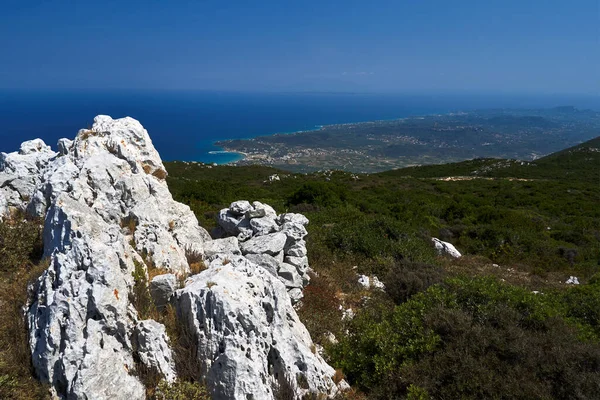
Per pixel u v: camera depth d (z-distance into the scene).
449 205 30.53
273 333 6.44
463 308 8.91
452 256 18.78
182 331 5.93
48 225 7.14
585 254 20.36
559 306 10.05
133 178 8.55
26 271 7.34
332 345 8.49
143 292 6.30
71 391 4.90
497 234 21.67
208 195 24.83
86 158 8.59
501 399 6.29
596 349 7.05
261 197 29.16
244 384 5.32
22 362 5.36
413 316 8.59
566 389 6.36
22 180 10.18
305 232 10.95
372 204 28.55
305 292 10.56
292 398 5.90
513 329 7.55
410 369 7.12
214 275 6.69
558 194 43.25
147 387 5.40
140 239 7.66
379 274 13.47
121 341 5.61
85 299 5.49
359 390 7.33
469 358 6.91
